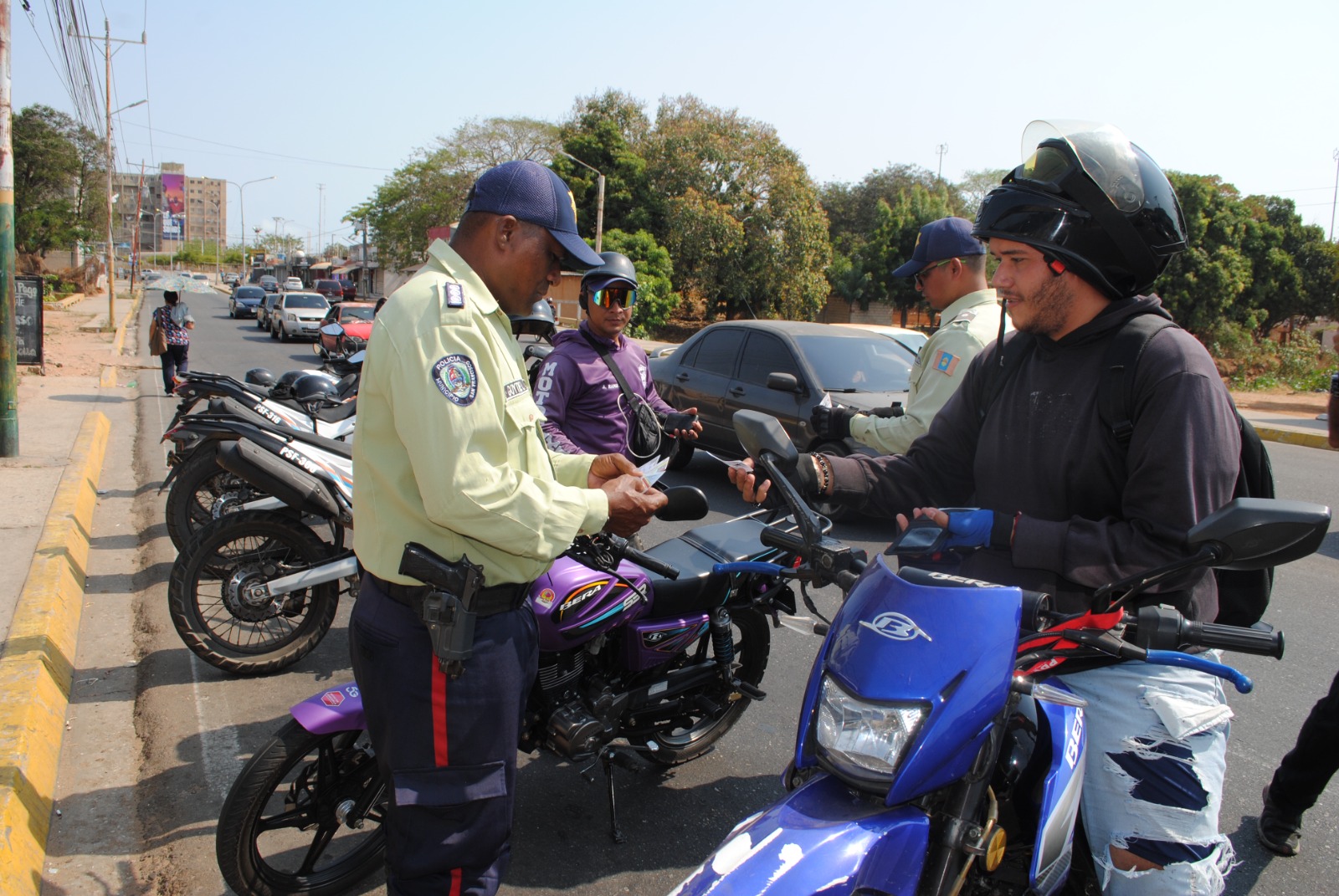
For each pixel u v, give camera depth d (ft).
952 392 10.80
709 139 131.75
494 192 6.42
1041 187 6.59
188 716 12.31
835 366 25.27
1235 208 105.91
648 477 8.86
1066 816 6.09
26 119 167.22
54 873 8.93
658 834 10.16
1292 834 9.89
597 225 101.65
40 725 10.98
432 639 6.30
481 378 6.00
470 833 6.63
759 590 11.32
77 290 171.22
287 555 14.14
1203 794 6.40
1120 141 6.57
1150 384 6.21
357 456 6.45
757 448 7.14
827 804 5.53
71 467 24.63
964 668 5.41
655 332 129.90
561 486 6.42
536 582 8.94
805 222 127.44
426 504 5.97
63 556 16.81
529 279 6.61
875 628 5.66
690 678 10.54
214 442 17.30
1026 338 7.32
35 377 46.39
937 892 5.46
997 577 6.89
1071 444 6.68
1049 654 5.98
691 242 127.34
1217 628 5.62
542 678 9.23
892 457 8.00
